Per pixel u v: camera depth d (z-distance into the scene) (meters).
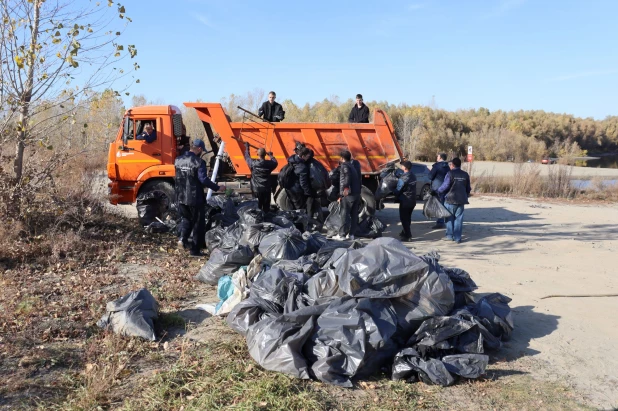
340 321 4.25
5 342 4.54
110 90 8.48
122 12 8.30
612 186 20.20
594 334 5.41
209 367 4.21
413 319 4.51
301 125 11.09
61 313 5.30
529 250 9.66
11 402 3.66
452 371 4.21
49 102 8.23
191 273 7.05
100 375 3.96
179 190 8.02
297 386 3.95
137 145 10.44
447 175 10.03
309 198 10.35
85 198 9.12
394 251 4.71
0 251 7.10
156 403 3.67
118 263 7.38
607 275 7.88
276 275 5.06
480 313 5.02
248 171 11.03
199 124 15.16
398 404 3.79
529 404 3.92
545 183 20.28
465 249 9.61
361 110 12.07
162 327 5.11
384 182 10.25
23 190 7.91
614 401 4.02
